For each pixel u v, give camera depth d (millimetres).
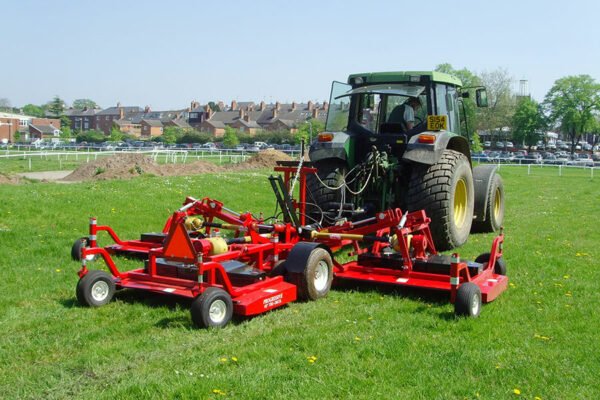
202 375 4219
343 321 5578
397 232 6516
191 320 5406
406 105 9086
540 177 29359
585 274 7574
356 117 9320
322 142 8961
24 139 98250
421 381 4215
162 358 4574
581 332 5371
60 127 116062
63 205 11125
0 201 10867
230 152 49906
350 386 4105
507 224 11961
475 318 5691
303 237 7230
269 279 6043
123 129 114562
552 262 8180
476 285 5824
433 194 8484
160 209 11719
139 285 5918
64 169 26078
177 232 5719
